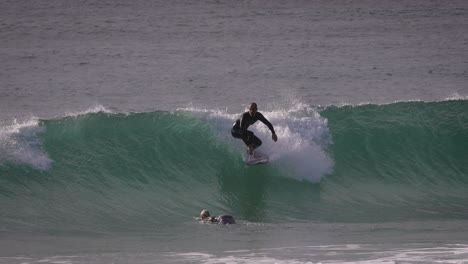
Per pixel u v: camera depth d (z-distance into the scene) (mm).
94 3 149500
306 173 59125
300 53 111750
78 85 89688
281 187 57875
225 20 136875
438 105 68375
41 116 74625
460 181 61562
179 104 80938
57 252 38719
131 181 56906
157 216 50688
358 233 44875
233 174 58812
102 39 119188
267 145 59562
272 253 37500
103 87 88938
